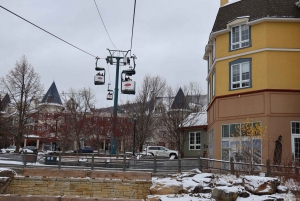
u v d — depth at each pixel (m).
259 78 23.52
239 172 16.58
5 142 46.06
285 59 23.41
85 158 19.84
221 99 25.48
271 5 24.11
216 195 12.78
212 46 29.33
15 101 36.25
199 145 37.38
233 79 25.12
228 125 24.69
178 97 44.28
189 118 40.62
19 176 16.28
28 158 19.30
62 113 41.44
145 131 45.00
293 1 24.27
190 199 13.02
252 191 13.28
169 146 46.34
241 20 24.83
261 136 21.69
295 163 17.47
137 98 48.28
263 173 15.91
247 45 24.70
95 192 16.22
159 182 14.95
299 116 22.67
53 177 16.39
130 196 16.17
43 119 43.84
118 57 30.52
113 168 19.16
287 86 23.03
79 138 40.34
